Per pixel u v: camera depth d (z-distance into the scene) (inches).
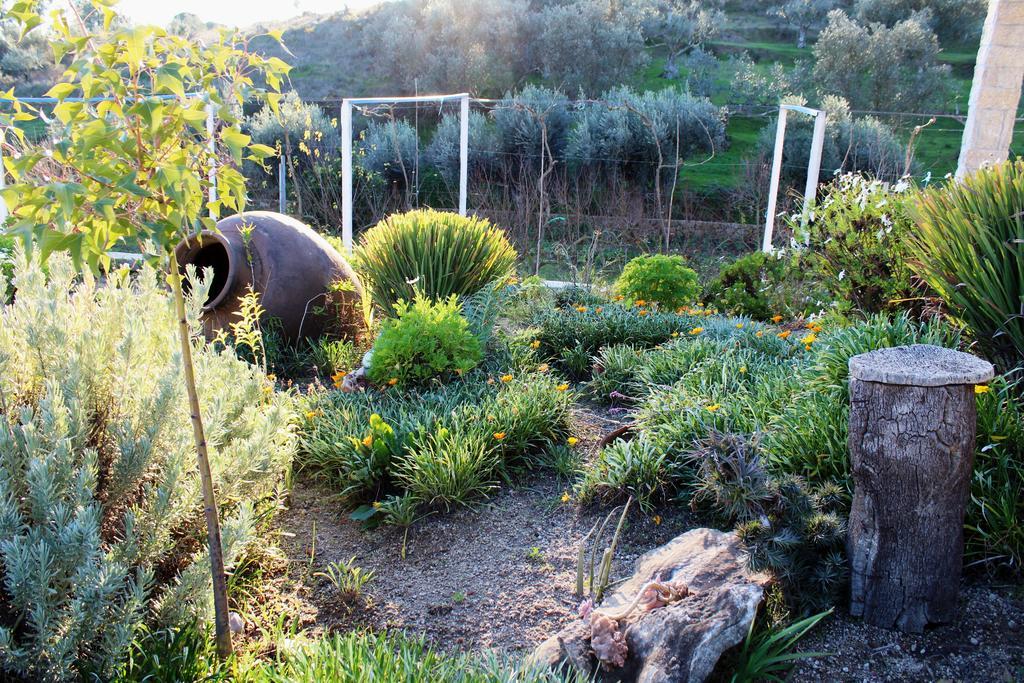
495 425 172.1
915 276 211.2
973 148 324.5
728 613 102.9
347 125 391.5
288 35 1195.3
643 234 518.9
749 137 772.6
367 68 1069.1
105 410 118.3
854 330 157.1
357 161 643.5
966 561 123.6
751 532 118.3
